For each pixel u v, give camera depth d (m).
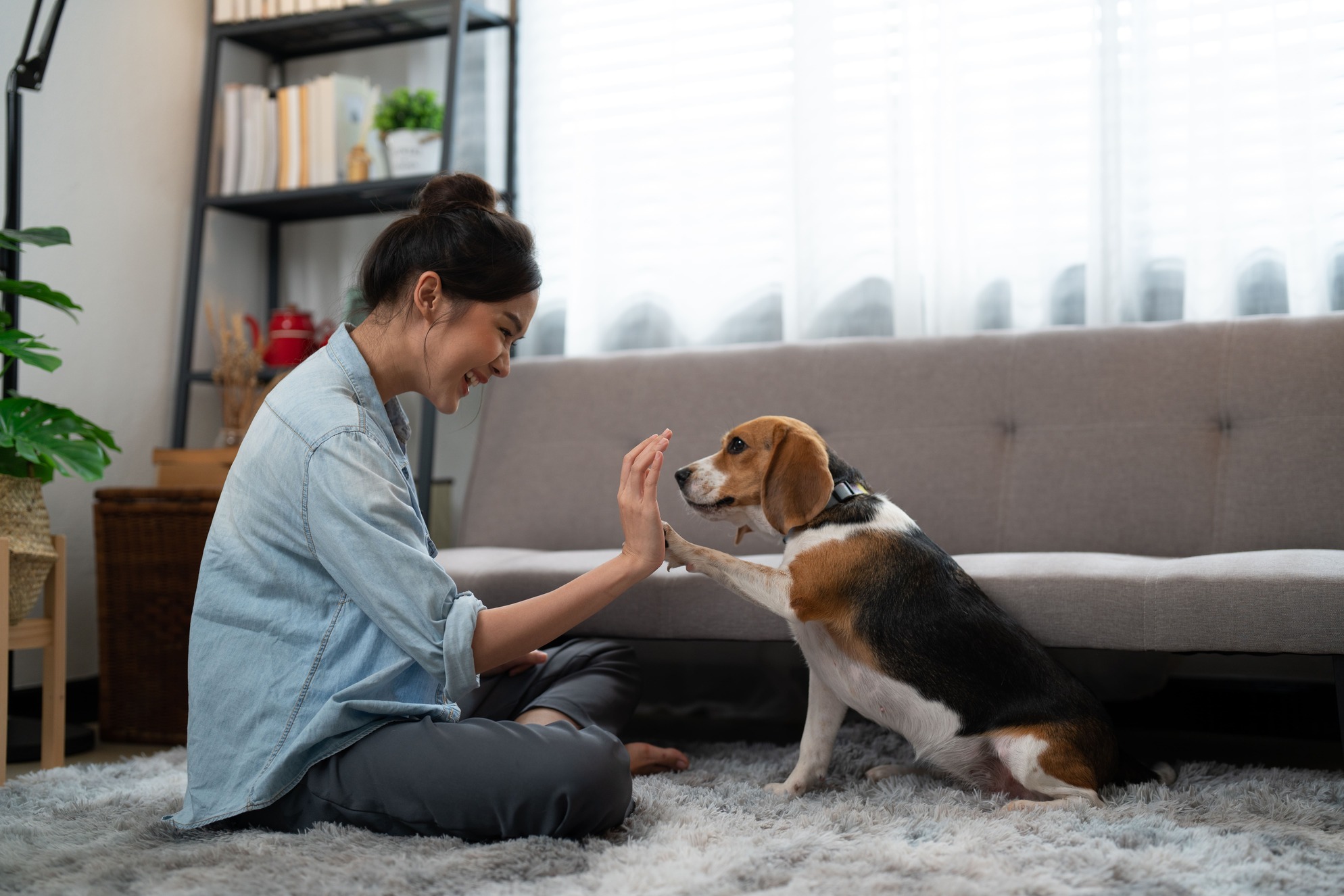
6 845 1.35
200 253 2.98
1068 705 1.54
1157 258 2.51
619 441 2.56
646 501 1.38
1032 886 1.13
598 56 2.99
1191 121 2.45
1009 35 2.60
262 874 1.17
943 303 2.61
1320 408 2.08
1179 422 2.17
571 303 2.97
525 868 1.18
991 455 2.29
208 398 3.09
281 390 1.40
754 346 2.57
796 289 2.75
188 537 2.27
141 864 1.23
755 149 2.85
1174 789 1.57
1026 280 2.58
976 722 1.56
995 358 2.35
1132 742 2.17
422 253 1.37
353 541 1.28
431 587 1.28
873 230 2.72
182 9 3.05
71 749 2.19
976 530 2.24
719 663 2.56
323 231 3.27
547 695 1.67
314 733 1.29
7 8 2.54
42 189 2.63
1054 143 2.57
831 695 1.68
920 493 2.29
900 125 2.64
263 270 3.29
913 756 1.88
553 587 1.94
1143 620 1.61
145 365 2.90
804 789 1.63
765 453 1.72
